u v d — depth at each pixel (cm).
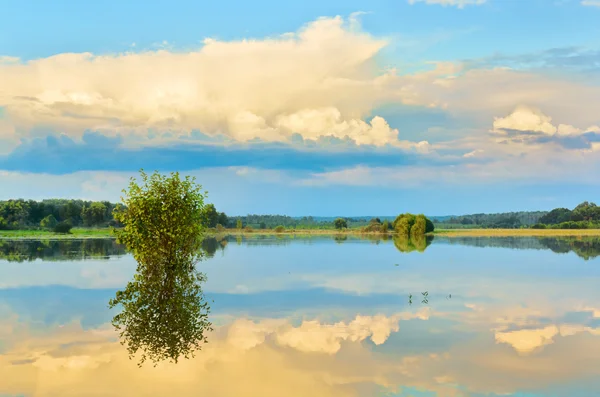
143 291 3359
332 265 5578
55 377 1778
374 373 1805
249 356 2019
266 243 10562
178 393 1628
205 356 2020
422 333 2362
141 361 1959
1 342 2228
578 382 1705
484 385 1680
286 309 2952
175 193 3391
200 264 5709
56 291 3575
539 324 2542
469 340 2234
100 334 2367
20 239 10994
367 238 13512
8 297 3338
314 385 1689
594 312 2850
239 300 3253
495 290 3675
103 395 1619
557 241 11400
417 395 1599
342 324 2561
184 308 2955
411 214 16112
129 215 3362
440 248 8712
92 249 7738
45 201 19300
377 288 3778
